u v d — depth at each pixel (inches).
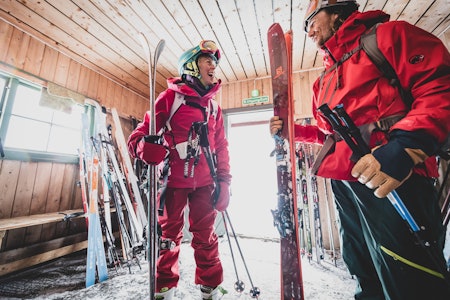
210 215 47.4
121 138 103.7
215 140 55.6
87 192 89.8
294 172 35.5
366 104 23.9
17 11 73.8
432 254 19.2
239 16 77.9
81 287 64.4
